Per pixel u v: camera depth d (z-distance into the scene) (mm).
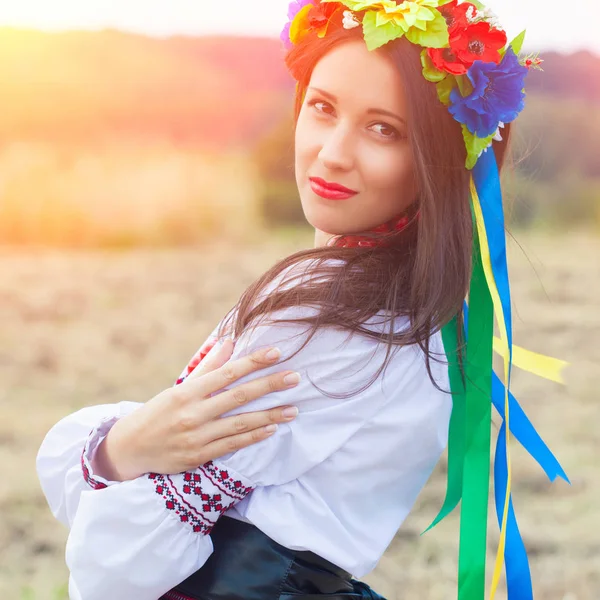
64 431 1462
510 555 1484
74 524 1296
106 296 9055
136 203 14336
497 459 1461
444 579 3529
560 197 16078
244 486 1278
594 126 16609
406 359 1358
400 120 1313
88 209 14008
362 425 1324
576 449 4988
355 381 1312
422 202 1309
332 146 1331
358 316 1298
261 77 18812
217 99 18078
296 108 1513
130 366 6523
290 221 16734
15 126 16391
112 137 17016
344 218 1374
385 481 1364
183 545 1270
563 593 3492
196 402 1275
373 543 1348
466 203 1360
